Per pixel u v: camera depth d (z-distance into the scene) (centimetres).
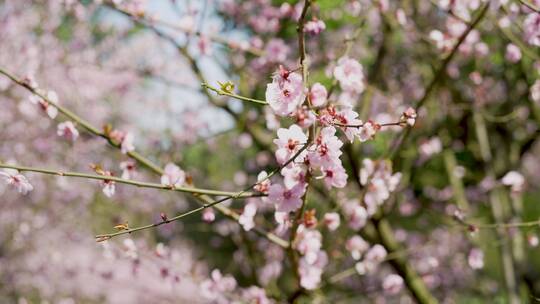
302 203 201
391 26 424
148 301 589
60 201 604
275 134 419
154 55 555
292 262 257
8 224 614
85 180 596
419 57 496
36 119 528
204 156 658
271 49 364
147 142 583
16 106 505
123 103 629
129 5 314
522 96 494
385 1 327
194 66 370
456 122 530
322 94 174
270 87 162
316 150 173
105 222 651
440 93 505
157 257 313
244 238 502
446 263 564
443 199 588
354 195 373
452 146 540
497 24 309
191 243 814
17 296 646
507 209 472
